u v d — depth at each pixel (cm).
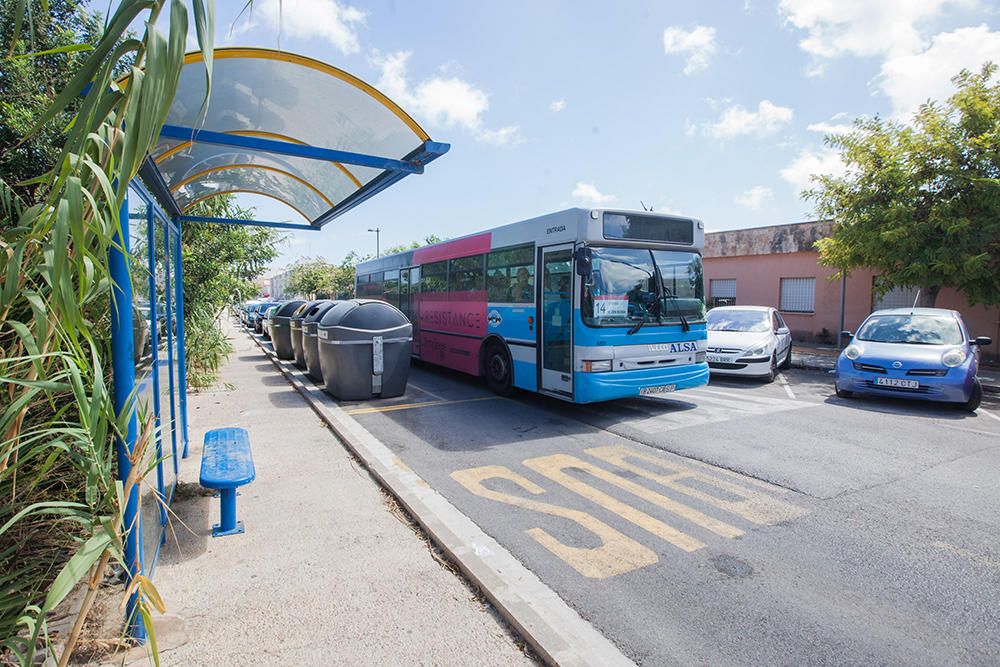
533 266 894
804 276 1950
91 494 193
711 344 1227
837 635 314
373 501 491
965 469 603
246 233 1216
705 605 343
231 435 529
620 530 450
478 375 1067
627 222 817
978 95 1252
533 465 616
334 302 1212
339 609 325
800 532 447
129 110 166
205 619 312
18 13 165
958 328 985
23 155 443
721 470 601
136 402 267
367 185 559
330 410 841
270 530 430
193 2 157
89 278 173
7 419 180
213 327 1237
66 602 309
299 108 471
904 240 1280
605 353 787
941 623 326
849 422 819
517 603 323
